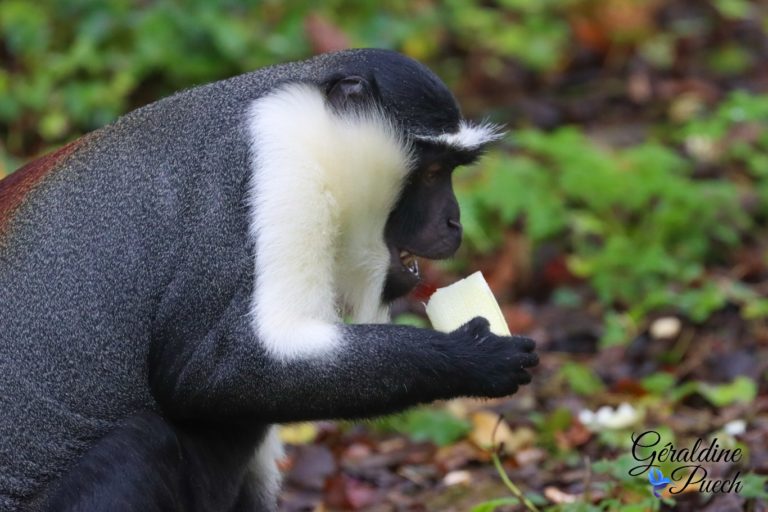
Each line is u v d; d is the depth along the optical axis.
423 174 9.44
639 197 17.12
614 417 12.33
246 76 9.45
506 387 8.83
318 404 8.63
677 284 16.02
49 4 19.44
